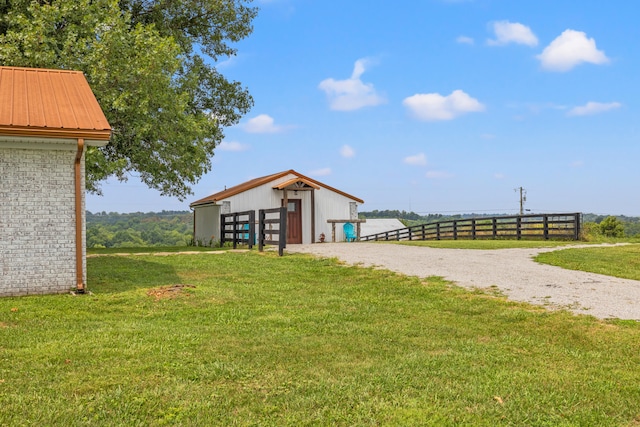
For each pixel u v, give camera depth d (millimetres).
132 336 6539
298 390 4828
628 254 15117
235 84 26500
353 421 4184
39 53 15531
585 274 11531
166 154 19922
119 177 21734
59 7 16906
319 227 26500
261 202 25250
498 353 6199
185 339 6465
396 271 12234
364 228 44375
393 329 7379
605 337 6797
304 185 25469
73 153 9367
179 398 4555
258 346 6289
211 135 25625
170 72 18391
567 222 21969
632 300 8812
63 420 4051
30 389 4641
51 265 9227
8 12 17000
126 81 16844
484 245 18688
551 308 8398
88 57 16203
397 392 4820
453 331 7305
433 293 9844
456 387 4977
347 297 9805
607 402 4676
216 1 23469
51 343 6086
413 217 59750
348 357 5926
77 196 9344
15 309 7824
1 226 8938
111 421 4074
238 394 4684
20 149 9062
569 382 5164
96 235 53031
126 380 4918
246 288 10383
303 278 11898
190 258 14781
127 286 10109
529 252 15836
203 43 25641
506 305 8727
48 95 10438
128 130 18219
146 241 56906
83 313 7863
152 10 22688
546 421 4266
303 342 6539
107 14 17672
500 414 4367
